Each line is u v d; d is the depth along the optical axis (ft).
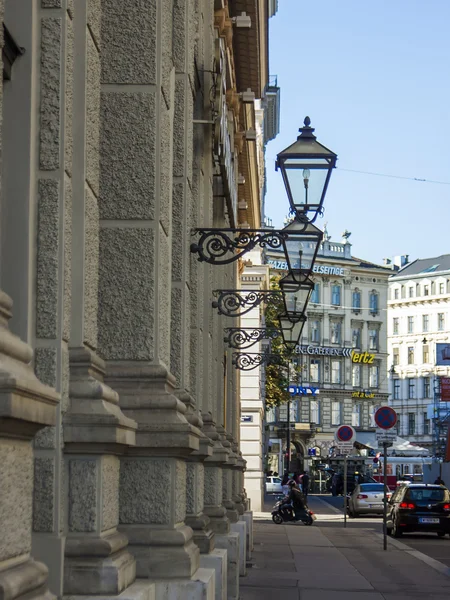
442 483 229.04
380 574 74.08
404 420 547.08
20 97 21.93
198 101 52.03
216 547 50.39
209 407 53.62
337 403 467.93
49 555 22.68
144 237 29.58
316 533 126.93
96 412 23.49
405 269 564.30
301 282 59.77
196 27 51.55
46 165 22.06
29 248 21.76
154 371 29.53
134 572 26.22
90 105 24.91
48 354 22.17
